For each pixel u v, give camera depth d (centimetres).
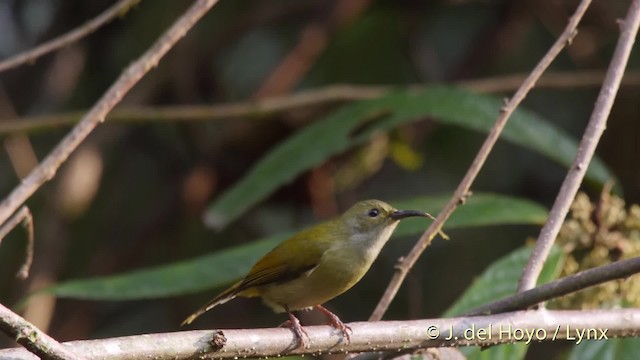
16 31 1448
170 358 547
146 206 1404
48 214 1298
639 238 786
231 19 1455
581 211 786
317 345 604
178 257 1382
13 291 1279
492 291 771
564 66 1511
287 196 1307
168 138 1413
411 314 1279
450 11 1537
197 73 1419
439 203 872
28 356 518
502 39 1470
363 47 1462
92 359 523
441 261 1366
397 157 1267
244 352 578
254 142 1322
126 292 834
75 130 664
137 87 1414
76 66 1409
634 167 1428
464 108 996
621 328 645
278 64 1448
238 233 1391
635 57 1455
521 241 1355
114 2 1405
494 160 1416
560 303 751
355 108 1043
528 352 1291
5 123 1098
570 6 1478
